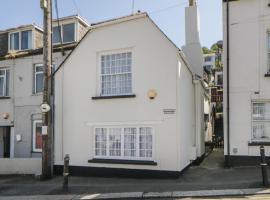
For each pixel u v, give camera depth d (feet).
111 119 46.37
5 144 67.00
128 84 46.34
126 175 44.55
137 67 45.21
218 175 41.42
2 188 41.24
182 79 45.24
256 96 46.83
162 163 42.55
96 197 34.22
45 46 46.42
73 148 48.44
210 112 76.54
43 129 46.37
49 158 46.29
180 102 43.45
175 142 42.16
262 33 47.24
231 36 48.34
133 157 44.73
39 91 63.36
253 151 46.57
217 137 76.69
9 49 70.03
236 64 47.93
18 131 64.03
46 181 44.65
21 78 64.54
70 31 65.57
